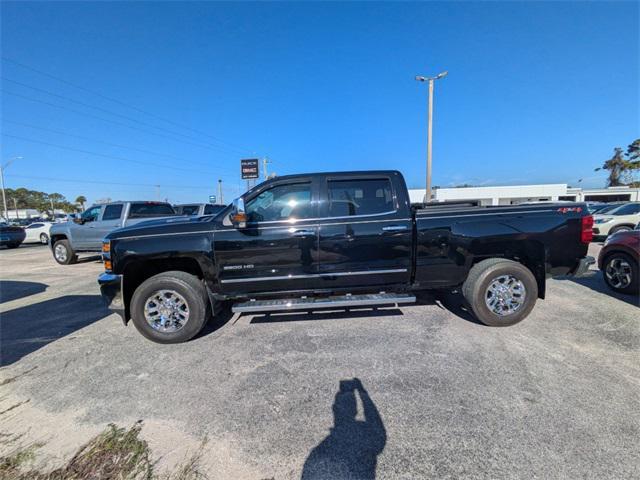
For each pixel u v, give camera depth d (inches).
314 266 154.6
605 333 148.2
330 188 156.6
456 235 155.6
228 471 78.1
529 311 156.1
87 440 90.0
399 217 156.1
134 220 377.7
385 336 149.4
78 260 432.1
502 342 140.8
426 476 74.9
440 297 200.7
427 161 903.7
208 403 104.7
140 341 153.9
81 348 147.6
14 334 165.9
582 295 205.5
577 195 1749.5
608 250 215.6
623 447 81.4
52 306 212.7
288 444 86.1
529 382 110.6
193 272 164.7
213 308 158.7
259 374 120.9
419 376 116.0
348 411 98.4
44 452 86.0
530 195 1787.6
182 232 151.9
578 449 81.0
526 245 158.7
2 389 116.3
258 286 155.2
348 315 176.4
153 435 91.0
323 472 76.8
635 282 198.4
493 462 78.0
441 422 92.3
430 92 885.8
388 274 157.1
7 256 516.1
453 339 144.8
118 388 114.8
